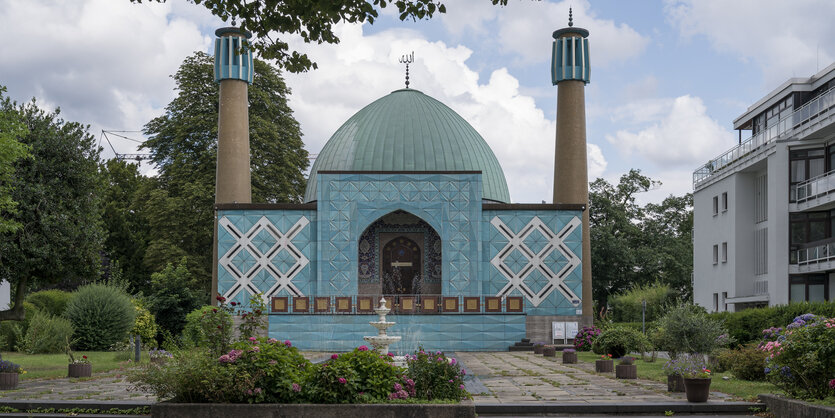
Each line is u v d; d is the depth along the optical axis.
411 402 13.41
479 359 29.36
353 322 35.38
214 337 13.95
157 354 23.27
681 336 22.97
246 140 40.97
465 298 35.72
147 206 44.62
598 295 59.06
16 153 21.16
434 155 43.44
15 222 22.38
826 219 34.41
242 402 13.09
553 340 37.38
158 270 43.19
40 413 14.88
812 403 13.70
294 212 38.19
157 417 12.84
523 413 14.97
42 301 35.47
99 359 27.12
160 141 47.12
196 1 13.11
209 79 46.53
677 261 56.94
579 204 38.38
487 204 38.38
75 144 24.61
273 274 37.78
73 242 24.27
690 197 62.16
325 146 46.25
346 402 13.13
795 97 38.41
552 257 38.12
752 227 40.94
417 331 35.31
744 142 41.56
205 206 43.53
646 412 15.04
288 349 13.89
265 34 13.36
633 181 60.50
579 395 16.86
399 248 40.03
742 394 16.67
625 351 28.56
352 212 37.91
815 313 25.30
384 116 44.78
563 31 42.16
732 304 41.78
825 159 34.69
